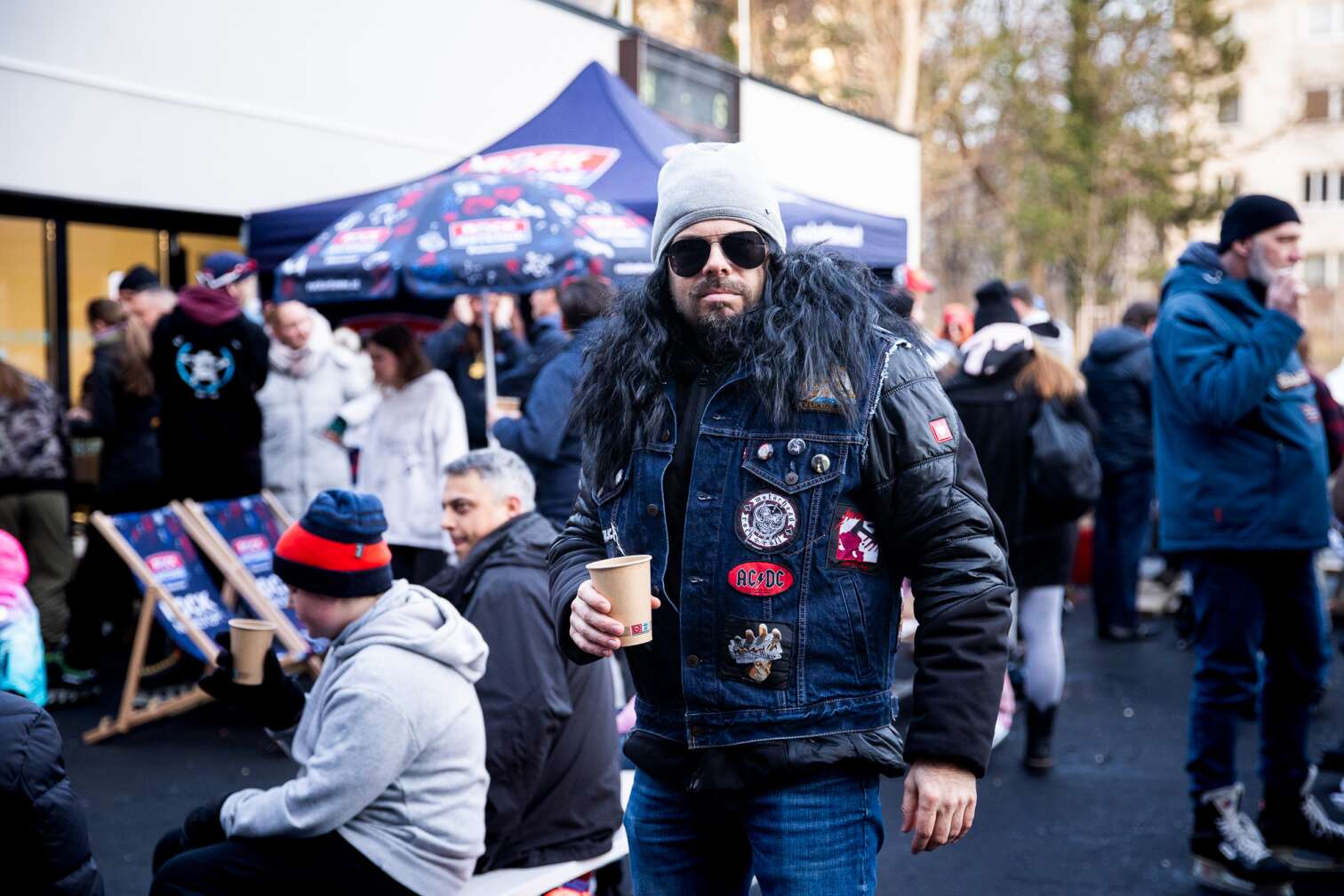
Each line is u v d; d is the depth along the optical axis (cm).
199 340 652
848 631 213
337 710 294
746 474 214
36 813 234
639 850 231
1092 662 784
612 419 229
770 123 1420
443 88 1049
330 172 959
